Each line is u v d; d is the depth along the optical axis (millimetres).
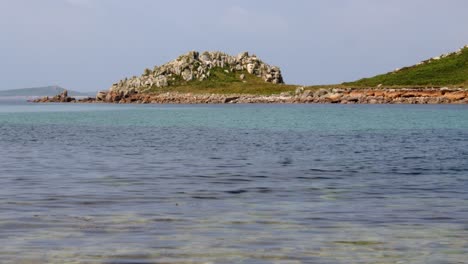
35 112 150375
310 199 24234
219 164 37625
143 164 37469
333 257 15336
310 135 65188
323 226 18953
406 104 196875
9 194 25141
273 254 15602
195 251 15852
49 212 21094
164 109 171500
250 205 22781
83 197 24516
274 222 19547
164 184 28547
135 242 16766
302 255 15516
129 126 85875
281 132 70438
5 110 169875
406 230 18391
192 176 31625
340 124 86750
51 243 16562
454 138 60125
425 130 72812
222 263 14812
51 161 39000
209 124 90375
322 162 38844
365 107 168125
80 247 16172
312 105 197625
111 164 37375
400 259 15188
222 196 25016
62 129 78438
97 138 62062
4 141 57500
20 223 19172
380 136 63250
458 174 32594
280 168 35469
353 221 19719
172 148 49812
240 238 17312
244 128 79312
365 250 16031
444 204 23016
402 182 29391
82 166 36125
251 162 38906
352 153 45062
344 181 29781
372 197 24750
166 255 15453
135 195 25172
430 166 36531
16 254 15430
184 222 19500
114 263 14742
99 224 19109
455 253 15758
